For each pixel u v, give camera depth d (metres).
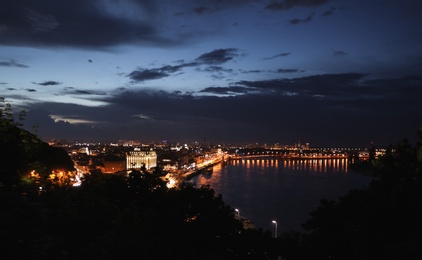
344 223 17.97
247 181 186.75
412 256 11.36
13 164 12.16
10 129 12.78
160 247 12.70
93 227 10.24
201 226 22.05
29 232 8.28
